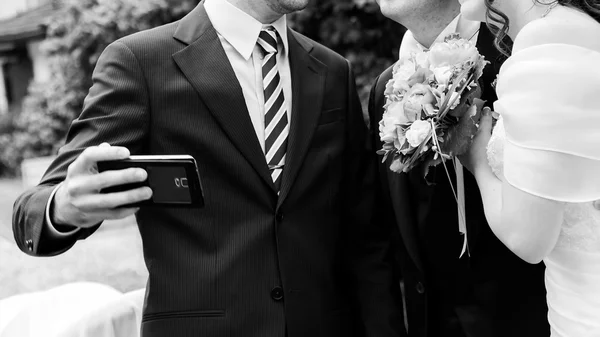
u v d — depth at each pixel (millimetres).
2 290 5184
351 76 2133
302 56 2008
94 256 6227
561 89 1306
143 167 1476
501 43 1694
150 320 1790
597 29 1375
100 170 1502
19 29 17094
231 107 1812
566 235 1496
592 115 1308
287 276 1830
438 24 1931
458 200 1815
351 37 3949
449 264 1974
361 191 2107
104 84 1771
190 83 1807
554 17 1385
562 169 1318
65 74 11172
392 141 1752
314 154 1933
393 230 2123
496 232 1511
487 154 1577
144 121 1772
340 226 2029
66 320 2348
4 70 18641
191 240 1800
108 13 8164
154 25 7828
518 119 1340
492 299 1903
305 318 1850
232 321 1776
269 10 1855
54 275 5590
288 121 1922
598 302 1478
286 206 1852
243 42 1875
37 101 12594
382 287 2062
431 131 1621
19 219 1684
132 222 7918
